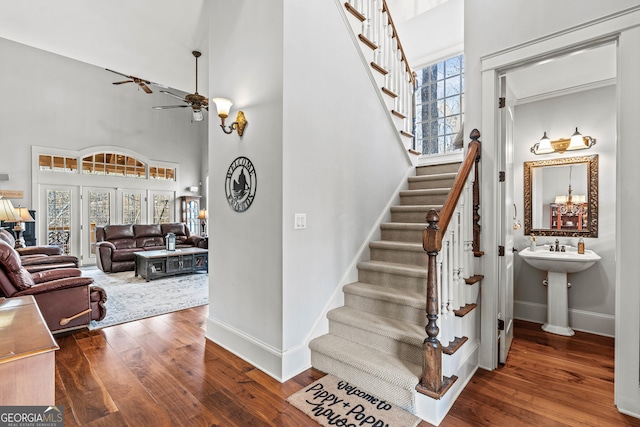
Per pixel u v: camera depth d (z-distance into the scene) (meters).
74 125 7.64
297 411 1.88
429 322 1.83
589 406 1.95
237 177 2.63
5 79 6.78
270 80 2.32
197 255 6.20
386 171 3.39
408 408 1.88
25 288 2.82
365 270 2.85
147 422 1.77
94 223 7.89
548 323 3.25
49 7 2.93
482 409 1.91
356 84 2.95
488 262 2.46
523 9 2.30
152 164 8.93
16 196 6.73
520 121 3.62
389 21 3.62
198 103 5.11
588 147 3.20
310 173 2.43
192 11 3.08
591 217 3.20
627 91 1.90
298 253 2.33
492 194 2.46
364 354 2.19
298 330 2.34
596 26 2.01
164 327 3.26
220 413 1.85
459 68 4.61
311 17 2.46
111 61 4.04
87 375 2.27
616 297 1.95
